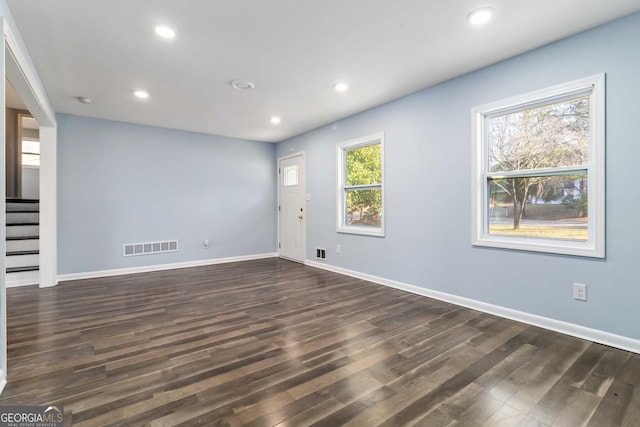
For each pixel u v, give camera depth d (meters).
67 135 4.40
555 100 2.62
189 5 2.05
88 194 4.56
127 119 4.67
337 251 4.91
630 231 2.23
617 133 2.27
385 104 4.03
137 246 4.95
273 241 6.44
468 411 1.60
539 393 1.75
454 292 3.32
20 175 5.54
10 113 5.41
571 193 2.58
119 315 2.99
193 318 2.91
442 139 3.38
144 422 1.51
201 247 5.55
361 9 2.12
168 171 5.21
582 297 2.45
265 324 2.77
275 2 2.03
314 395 1.74
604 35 2.31
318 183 5.28
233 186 5.91
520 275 2.81
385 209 4.07
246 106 4.09
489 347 2.31
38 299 3.50
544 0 2.03
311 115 4.52
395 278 3.97
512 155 2.93
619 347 2.27
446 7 2.10
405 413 1.59
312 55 2.76
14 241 4.23
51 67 2.92
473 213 3.12
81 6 2.04
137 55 2.72
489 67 2.97
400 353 2.22
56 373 1.95
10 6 2.01
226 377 1.91
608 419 1.54
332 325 2.74
